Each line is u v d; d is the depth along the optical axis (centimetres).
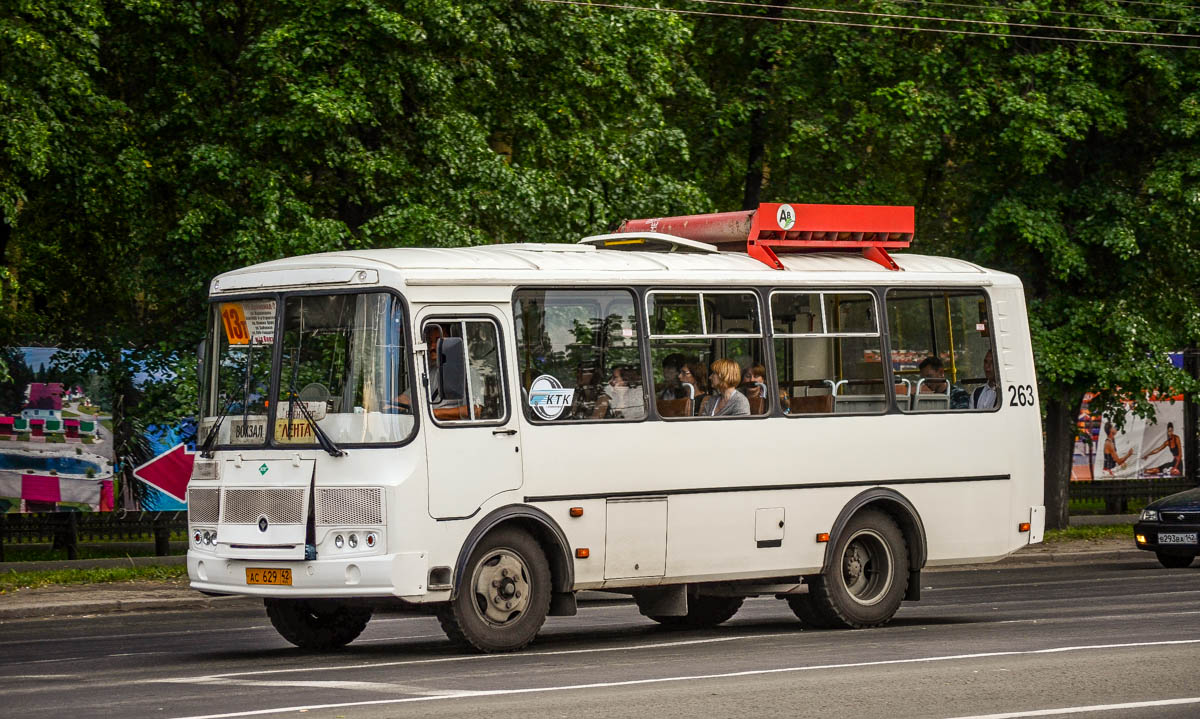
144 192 3253
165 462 3375
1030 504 2253
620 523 1872
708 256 2053
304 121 3033
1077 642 1791
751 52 4272
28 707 1355
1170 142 3975
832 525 2056
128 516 3688
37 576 3042
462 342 1734
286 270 1803
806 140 4103
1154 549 3428
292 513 1727
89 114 3184
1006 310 2261
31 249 3669
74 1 3006
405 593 1686
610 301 1898
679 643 1864
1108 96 3838
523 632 1778
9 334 3588
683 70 4144
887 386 2128
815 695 1362
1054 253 3875
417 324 1733
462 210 3169
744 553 1977
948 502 2166
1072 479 4866
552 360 1839
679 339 1950
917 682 1444
